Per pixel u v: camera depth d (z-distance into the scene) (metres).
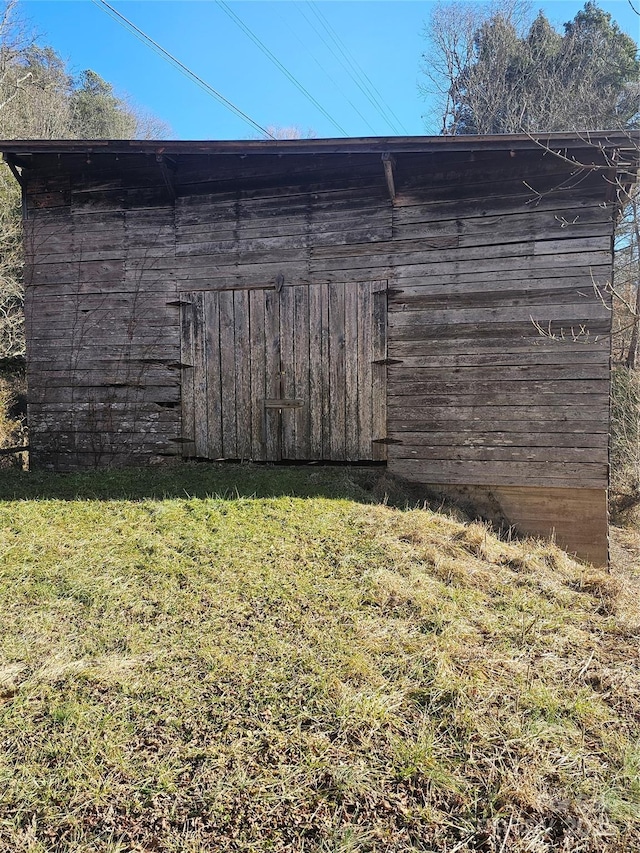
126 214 6.82
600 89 18.66
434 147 5.36
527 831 1.90
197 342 6.67
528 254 5.61
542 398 5.61
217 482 5.69
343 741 2.23
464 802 1.99
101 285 6.93
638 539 7.85
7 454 8.58
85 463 7.04
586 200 5.42
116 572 3.67
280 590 3.42
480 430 5.81
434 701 2.47
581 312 5.46
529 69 21.38
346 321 6.19
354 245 6.13
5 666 2.68
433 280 5.90
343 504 5.02
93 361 6.99
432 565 3.91
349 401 6.21
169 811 1.94
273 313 6.40
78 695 2.49
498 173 5.68
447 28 24.06
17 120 16.62
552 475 5.60
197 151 5.99
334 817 1.92
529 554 4.48
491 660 2.84
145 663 2.72
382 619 3.16
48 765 2.13
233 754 2.16
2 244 13.59
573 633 3.21
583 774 2.15
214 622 3.09
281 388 6.42
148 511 4.82
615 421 10.38
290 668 2.67
